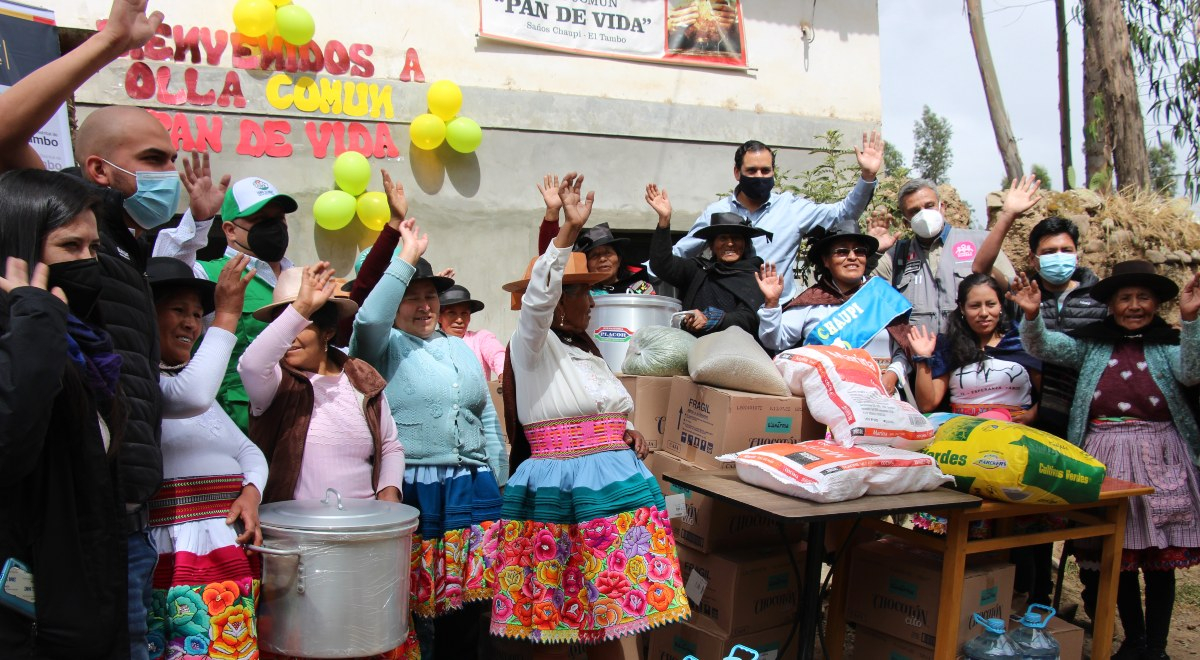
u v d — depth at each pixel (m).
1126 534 4.08
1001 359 4.43
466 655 3.68
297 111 6.27
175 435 2.62
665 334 4.21
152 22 2.52
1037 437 3.65
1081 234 7.29
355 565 2.71
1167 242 7.35
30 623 2.04
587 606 3.15
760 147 5.31
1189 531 4.05
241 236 3.69
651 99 7.40
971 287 4.41
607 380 3.42
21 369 1.89
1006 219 4.81
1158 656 4.17
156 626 2.51
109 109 2.72
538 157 7.04
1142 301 4.10
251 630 2.62
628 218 7.35
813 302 4.61
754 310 4.67
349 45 6.43
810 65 7.96
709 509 3.82
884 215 5.70
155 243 3.35
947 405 4.55
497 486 3.66
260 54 6.15
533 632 3.17
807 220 5.49
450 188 6.76
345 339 3.79
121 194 2.51
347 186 6.23
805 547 4.06
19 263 2.07
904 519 5.17
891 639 3.86
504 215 6.94
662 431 4.14
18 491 2.03
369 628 2.74
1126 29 8.66
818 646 4.41
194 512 2.62
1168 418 4.11
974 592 3.76
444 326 4.69
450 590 3.45
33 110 2.35
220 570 2.59
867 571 3.95
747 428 3.79
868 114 8.19
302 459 3.09
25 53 4.89
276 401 3.07
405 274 3.40
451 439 3.52
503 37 6.84
